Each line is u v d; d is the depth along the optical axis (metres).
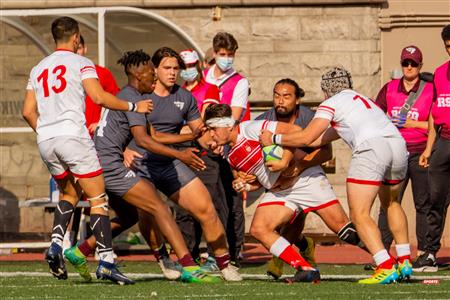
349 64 57.62
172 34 55.97
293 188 37.22
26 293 34.72
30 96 37.00
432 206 44.03
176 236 37.94
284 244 37.41
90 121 45.44
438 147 43.72
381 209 45.09
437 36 57.31
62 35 36.72
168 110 38.47
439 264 46.47
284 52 57.94
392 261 37.03
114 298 33.25
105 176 37.56
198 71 44.16
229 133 37.06
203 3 57.88
